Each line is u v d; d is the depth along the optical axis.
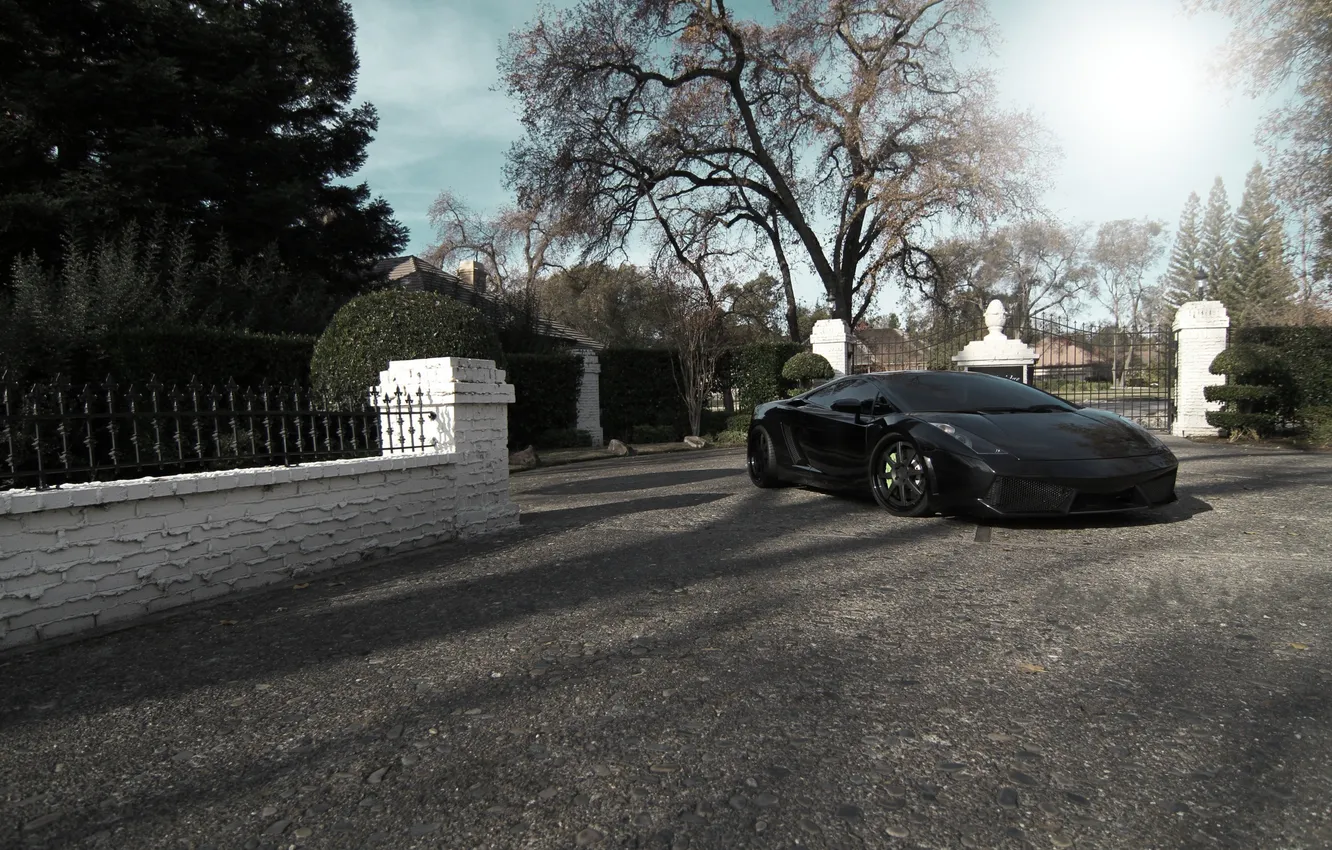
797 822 1.90
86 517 3.50
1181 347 13.45
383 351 6.71
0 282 10.91
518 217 40.91
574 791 2.06
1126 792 2.00
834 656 3.03
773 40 23.08
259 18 15.32
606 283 37.47
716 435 17.98
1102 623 3.34
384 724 2.51
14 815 2.01
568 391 16.86
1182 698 2.55
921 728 2.39
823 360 16.86
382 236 17.23
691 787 2.07
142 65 12.12
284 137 15.33
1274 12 13.72
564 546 5.26
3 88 11.23
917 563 4.49
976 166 19.17
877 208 22.48
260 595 4.11
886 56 23.94
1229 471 8.05
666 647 3.17
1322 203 15.12
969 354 16.56
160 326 8.31
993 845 1.79
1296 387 12.65
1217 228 57.91
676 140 23.91
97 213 11.13
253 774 2.20
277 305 12.61
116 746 2.39
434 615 3.70
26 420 3.37
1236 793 1.98
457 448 5.64
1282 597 3.63
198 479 3.93
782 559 4.68
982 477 5.23
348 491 4.79
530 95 22.30
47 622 3.37
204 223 13.44
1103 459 5.21
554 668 2.96
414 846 1.83
